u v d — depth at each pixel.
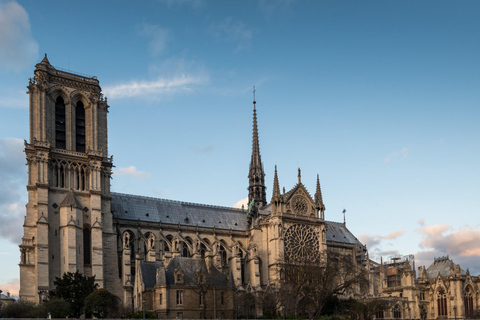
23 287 125.94
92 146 143.12
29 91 137.75
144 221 152.75
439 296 188.62
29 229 130.38
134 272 139.50
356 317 145.12
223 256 160.62
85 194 137.62
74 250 128.62
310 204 171.75
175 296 117.88
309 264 140.75
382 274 188.75
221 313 122.06
